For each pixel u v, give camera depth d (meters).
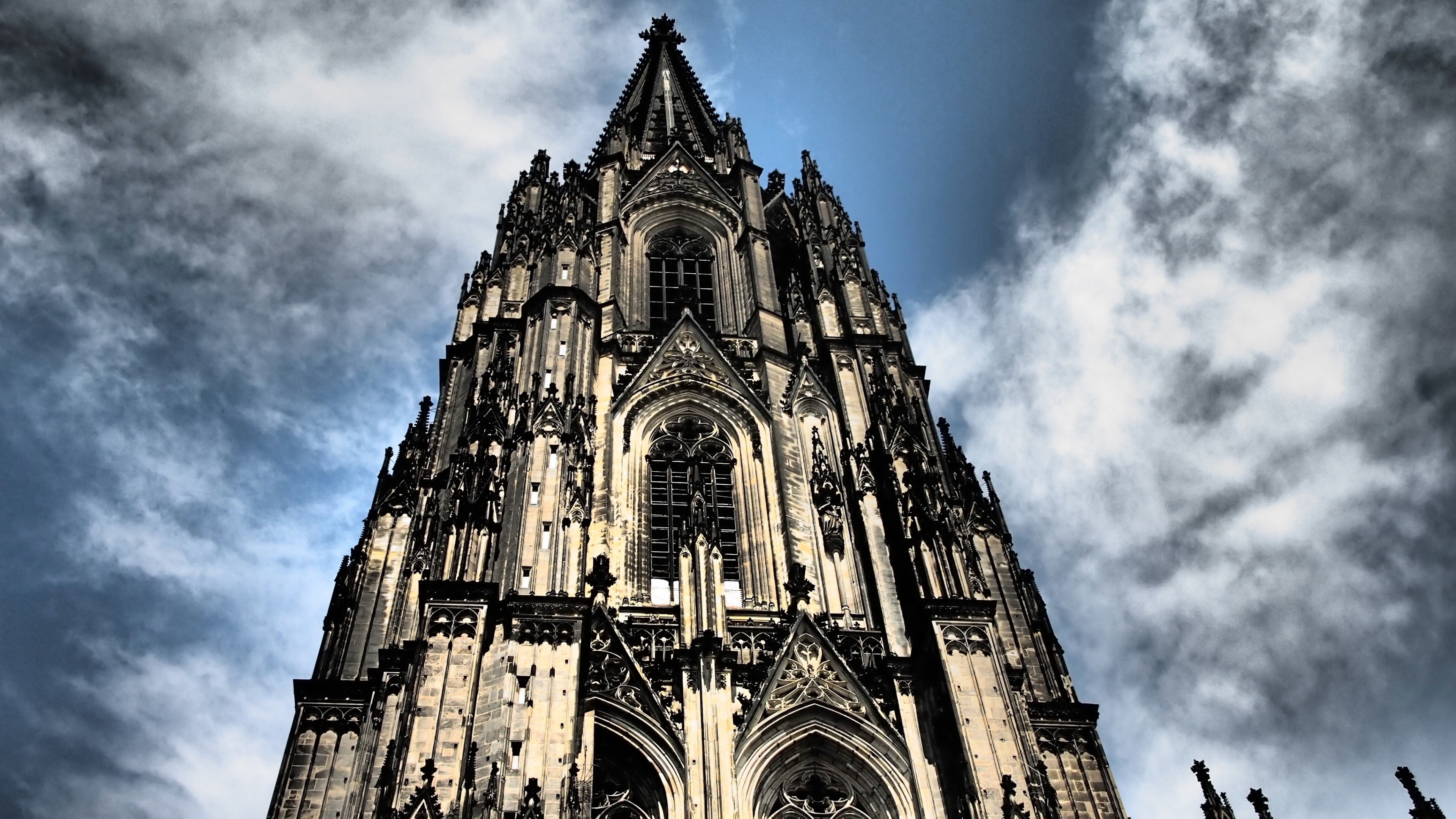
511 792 42.94
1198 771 52.03
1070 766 54.62
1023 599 62.12
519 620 48.53
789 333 78.25
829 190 95.56
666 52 123.19
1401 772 49.22
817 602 58.00
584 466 60.19
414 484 65.62
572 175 94.19
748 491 65.38
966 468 68.81
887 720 51.19
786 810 49.44
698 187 92.81
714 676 51.00
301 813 50.62
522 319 73.00
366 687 54.62
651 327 78.44
